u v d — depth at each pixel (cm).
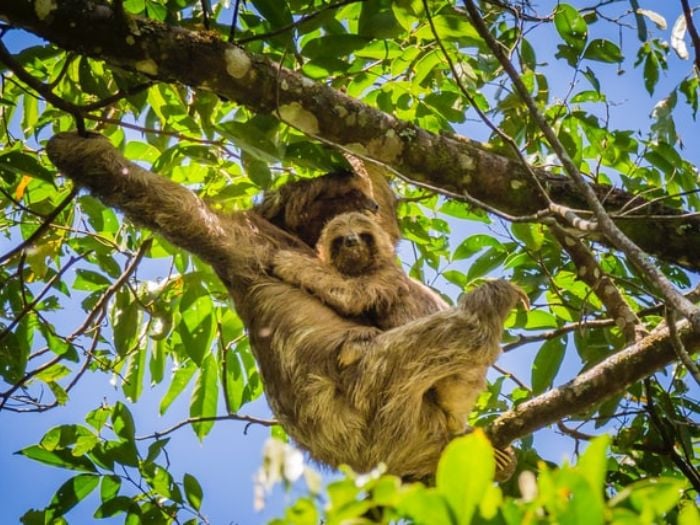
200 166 1288
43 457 1174
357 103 1195
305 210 1327
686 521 486
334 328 1148
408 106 1293
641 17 1234
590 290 1204
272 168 1367
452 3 1279
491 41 939
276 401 1160
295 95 1158
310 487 468
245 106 1159
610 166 1373
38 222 1327
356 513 473
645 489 482
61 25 1073
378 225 1282
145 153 1326
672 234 1269
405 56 1245
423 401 1108
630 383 1071
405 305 1205
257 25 1180
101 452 1180
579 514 464
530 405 1098
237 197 1238
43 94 1075
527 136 1303
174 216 1155
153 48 1095
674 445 1230
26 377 1209
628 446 1238
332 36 1155
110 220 1359
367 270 1223
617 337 1291
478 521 468
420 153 1223
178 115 1223
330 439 1109
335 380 1117
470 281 1347
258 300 1184
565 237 1241
